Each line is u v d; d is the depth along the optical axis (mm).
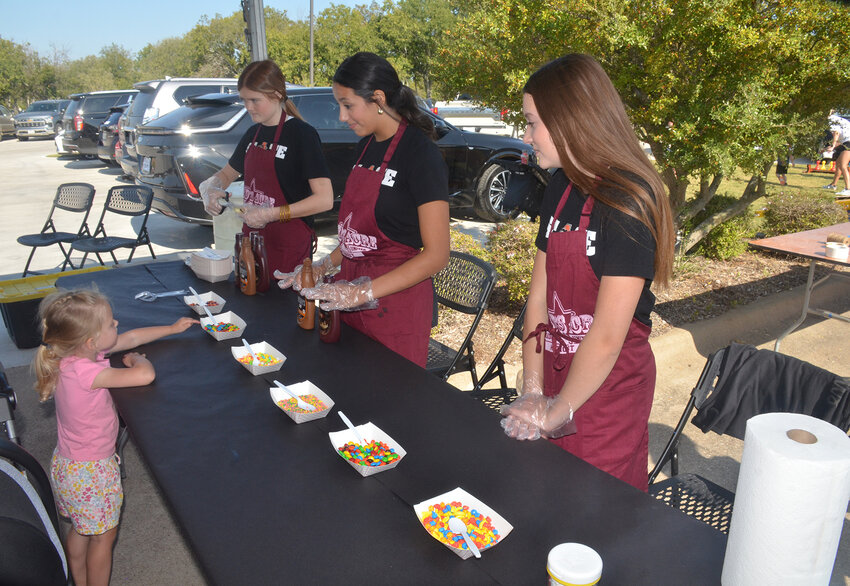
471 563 1242
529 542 1303
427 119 2332
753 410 2221
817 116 5168
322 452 1637
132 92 15336
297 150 3000
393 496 1454
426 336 2549
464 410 1860
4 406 2576
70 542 2240
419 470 1554
